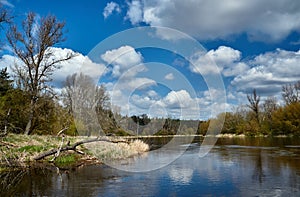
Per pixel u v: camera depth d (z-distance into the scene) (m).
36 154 17.89
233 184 12.21
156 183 12.38
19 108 26.84
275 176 13.79
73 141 21.59
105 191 10.91
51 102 27.67
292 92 65.50
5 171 14.71
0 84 29.16
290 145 32.91
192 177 13.73
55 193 10.56
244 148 29.80
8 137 20.09
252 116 66.06
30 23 25.70
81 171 15.15
